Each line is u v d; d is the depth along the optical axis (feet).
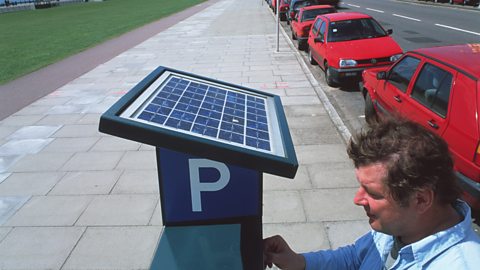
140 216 14.38
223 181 5.72
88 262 12.21
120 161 18.98
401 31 53.42
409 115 15.94
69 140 22.09
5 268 12.09
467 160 11.71
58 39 69.77
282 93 29.50
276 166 4.57
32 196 16.19
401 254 4.12
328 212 14.12
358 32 32.99
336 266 5.69
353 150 4.20
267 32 63.67
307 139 20.66
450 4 86.07
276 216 14.07
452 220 3.99
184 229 5.82
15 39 73.87
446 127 13.00
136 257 12.32
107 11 133.49
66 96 31.78
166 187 5.74
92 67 43.06
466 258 3.67
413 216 3.92
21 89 35.06
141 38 63.98
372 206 4.07
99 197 15.81
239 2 143.54
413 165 3.69
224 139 4.69
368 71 22.99
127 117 4.47
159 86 5.73
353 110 26.04
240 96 6.45
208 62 42.27
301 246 12.53
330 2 87.66
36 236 13.58
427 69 15.61
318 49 34.94
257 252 5.50
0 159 20.06
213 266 5.44
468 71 13.03
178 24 81.76
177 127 4.62
